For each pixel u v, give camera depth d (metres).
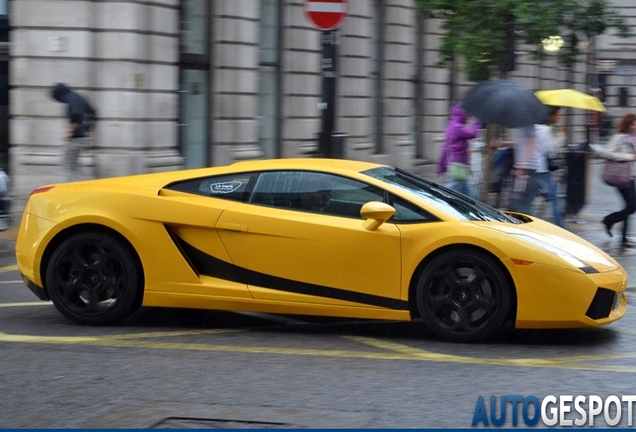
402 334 7.56
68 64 15.16
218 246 7.47
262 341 7.27
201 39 17.16
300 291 7.36
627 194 13.35
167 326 7.77
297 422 5.29
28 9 15.22
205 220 7.47
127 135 15.14
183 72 16.70
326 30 12.16
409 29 24.78
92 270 7.63
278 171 7.57
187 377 6.21
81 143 14.16
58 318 8.06
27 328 7.66
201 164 17.28
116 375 6.25
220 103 17.34
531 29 16.19
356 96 22.22
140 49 15.24
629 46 46.91
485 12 16.44
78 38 15.09
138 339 7.29
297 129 19.78
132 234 7.50
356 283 7.25
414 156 26.12
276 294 7.36
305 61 19.89
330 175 7.49
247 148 17.94
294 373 6.33
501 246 6.99
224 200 7.57
